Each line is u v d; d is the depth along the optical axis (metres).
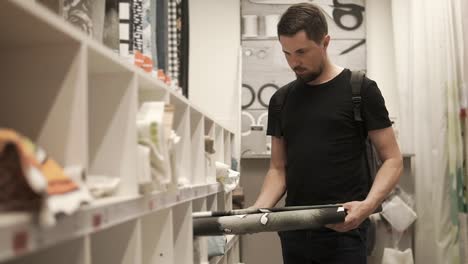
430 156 3.41
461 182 3.29
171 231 1.49
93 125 1.20
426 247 3.39
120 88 1.19
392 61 3.95
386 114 1.91
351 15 3.89
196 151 2.07
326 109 1.92
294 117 2.00
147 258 1.50
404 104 3.68
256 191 3.81
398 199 3.41
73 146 0.90
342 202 1.90
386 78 3.94
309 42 1.85
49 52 0.92
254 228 1.70
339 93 1.92
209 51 4.07
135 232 1.17
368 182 1.99
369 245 3.31
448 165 3.34
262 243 3.74
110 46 1.65
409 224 3.37
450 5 3.42
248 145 3.85
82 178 0.88
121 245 1.18
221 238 2.27
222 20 4.06
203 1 4.08
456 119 3.33
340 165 1.90
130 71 1.17
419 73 3.52
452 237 3.28
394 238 3.40
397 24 3.75
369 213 1.74
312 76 1.95
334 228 1.73
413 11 3.57
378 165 2.17
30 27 0.81
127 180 1.17
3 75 0.93
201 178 2.06
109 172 1.18
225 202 2.72
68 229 0.79
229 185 2.57
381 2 4.00
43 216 0.69
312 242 1.92
